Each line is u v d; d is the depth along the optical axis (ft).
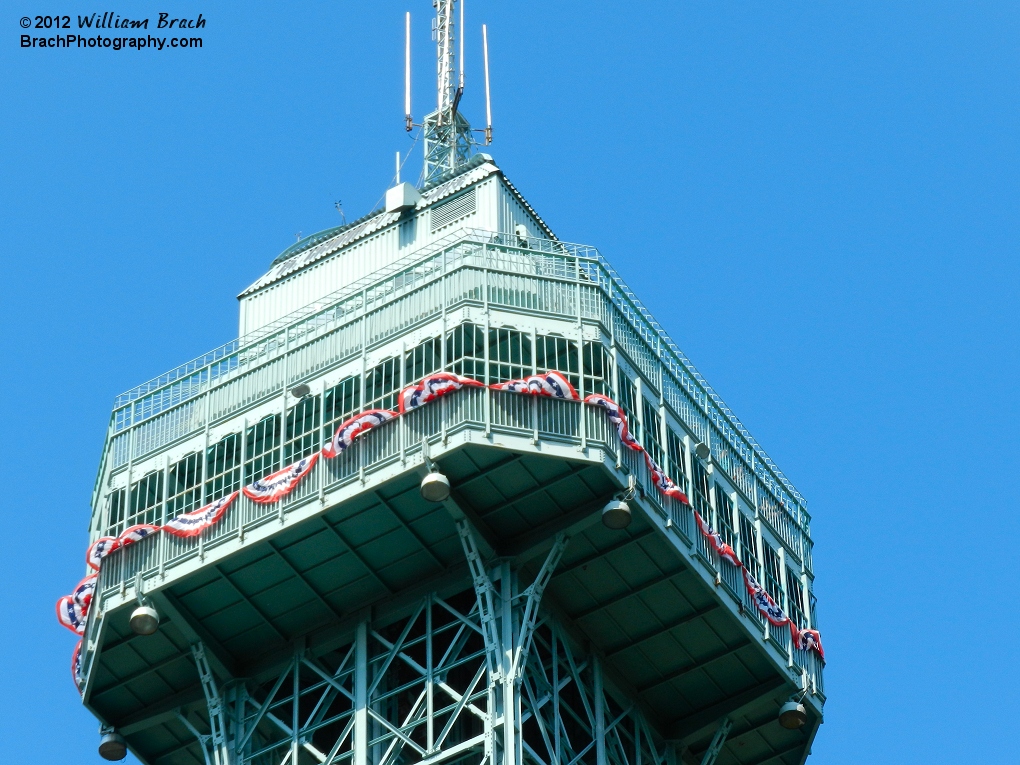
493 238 555.69
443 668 497.05
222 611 517.55
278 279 586.86
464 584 508.12
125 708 538.88
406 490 493.77
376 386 514.68
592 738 517.55
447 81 643.45
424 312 516.32
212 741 523.29
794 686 533.96
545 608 514.27
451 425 488.44
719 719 538.47
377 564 510.17
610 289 528.22
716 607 517.96
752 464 562.66
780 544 559.79
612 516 486.79
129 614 515.91
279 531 499.92
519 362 506.89
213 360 544.62
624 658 531.91
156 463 533.96
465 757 485.97
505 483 493.36
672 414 532.73
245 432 526.16
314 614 519.19
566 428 492.54
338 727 522.88
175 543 513.45
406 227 576.20
